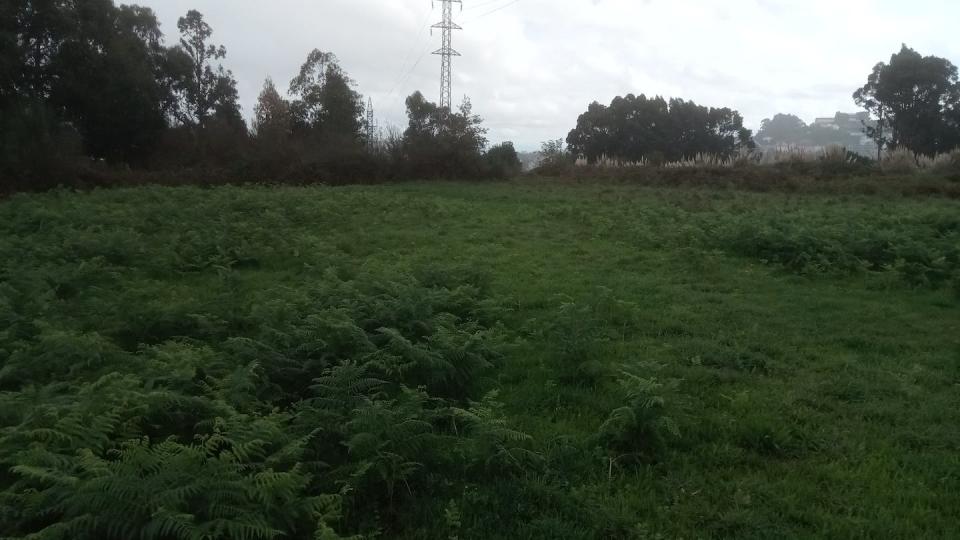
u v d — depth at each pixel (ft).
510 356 24.98
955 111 150.20
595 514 14.73
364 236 51.24
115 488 12.46
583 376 22.74
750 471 16.94
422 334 25.05
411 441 16.35
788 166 111.65
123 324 26.94
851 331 28.09
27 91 105.19
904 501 15.52
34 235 48.37
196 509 12.73
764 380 22.76
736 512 14.84
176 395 17.40
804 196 84.23
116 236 43.52
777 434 18.40
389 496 15.31
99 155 121.29
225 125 125.59
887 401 21.04
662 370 23.30
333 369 19.36
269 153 113.19
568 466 16.98
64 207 65.77
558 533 14.08
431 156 120.16
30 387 18.78
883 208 63.82
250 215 60.39
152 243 46.80
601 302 30.35
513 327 28.99
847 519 14.64
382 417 16.25
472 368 22.27
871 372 23.44
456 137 124.06
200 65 148.05
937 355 25.18
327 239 49.57
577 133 200.34
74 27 108.06
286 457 15.21
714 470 16.93
